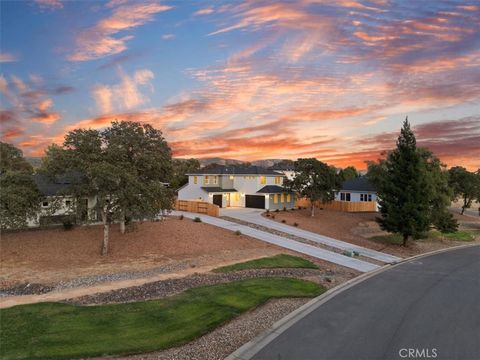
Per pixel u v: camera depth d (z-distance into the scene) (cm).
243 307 1374
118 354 971
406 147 3162
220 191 5031
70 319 1222
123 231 2770
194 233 2959
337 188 4428
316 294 1620
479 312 1378
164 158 2439
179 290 1600
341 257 2539
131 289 1616
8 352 970
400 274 2095
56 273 1911
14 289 1667
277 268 2109
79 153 2208
